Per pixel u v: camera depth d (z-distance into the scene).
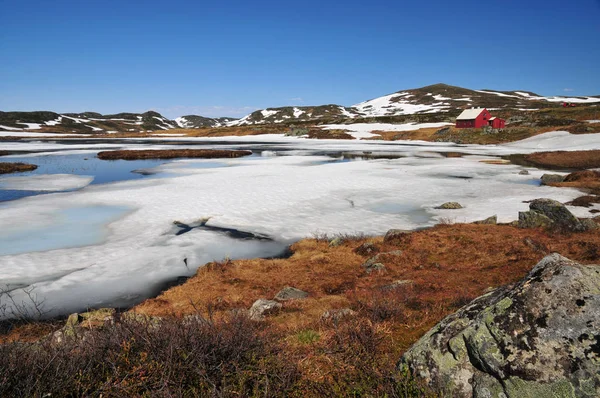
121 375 4.74
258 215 26.98
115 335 5.27
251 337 5.77
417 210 28.47
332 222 25.52
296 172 46.88
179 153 73.19
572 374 3.75
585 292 4.21
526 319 4.26
